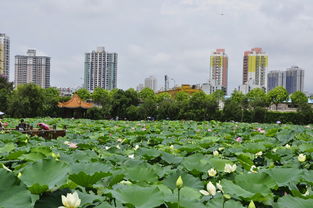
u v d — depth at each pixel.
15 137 10.32
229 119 53.31
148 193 3.31
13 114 45.03
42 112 48.25
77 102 51.09
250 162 6.07
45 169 3.80
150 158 6.40
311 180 4.39
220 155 7.21
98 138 11.42
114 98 55.75
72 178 3.78
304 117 54.44
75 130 17.52
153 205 3.12
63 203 2.77
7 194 2.87
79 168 4.35
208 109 53.38
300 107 55.69
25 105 45.00
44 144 8.70
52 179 3.63
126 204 3.11
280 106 80.12
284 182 4.36
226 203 3.39
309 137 12.27
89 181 3.82
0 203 2.79
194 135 13.46
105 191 3.57
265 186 3.69
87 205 3.18
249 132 15.43
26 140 9.36
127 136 12.48
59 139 10.89
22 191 2.93
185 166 5.07
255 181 4.06
